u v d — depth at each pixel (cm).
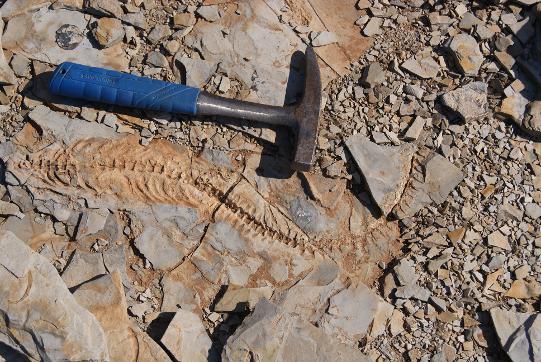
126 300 95
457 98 103
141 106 99
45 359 88
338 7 109
